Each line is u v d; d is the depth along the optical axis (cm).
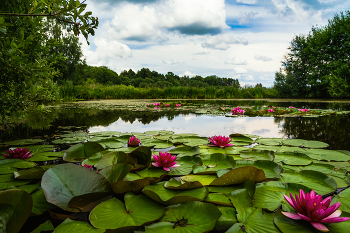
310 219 90
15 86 202
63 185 112
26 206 91
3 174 148
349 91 1179
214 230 91
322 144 224
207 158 179
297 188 121
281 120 426
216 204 110
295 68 1606
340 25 1309
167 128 340
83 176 119
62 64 2044
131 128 341
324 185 126
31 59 227
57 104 910
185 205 105
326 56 1360
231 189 126
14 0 157
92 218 95
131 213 101
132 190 121
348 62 1156
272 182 130
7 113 215
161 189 125
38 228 90
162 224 92
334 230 87
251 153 193
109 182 128
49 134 290
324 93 1455
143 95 1585
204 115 533
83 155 190
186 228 89
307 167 158
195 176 149
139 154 168
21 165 166
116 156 164
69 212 104
